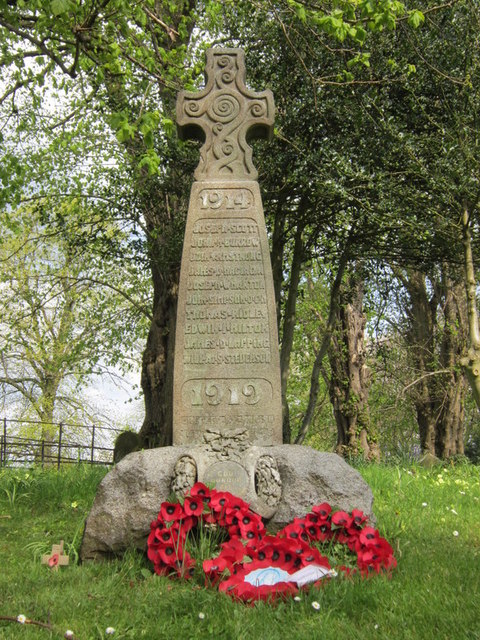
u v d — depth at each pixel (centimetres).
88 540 548
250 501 556
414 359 2109
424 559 527
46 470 1099
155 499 551
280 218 1212
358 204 1105
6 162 1078
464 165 1082
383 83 1102
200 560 490
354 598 426
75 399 2600
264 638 370
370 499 564
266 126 709
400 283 1892
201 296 665
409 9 1092
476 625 377
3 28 962
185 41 1335
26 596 448
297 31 980
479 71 1108
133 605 434
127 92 1225
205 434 611
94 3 743
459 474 1098
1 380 2558
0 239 1730
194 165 1217
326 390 2470
